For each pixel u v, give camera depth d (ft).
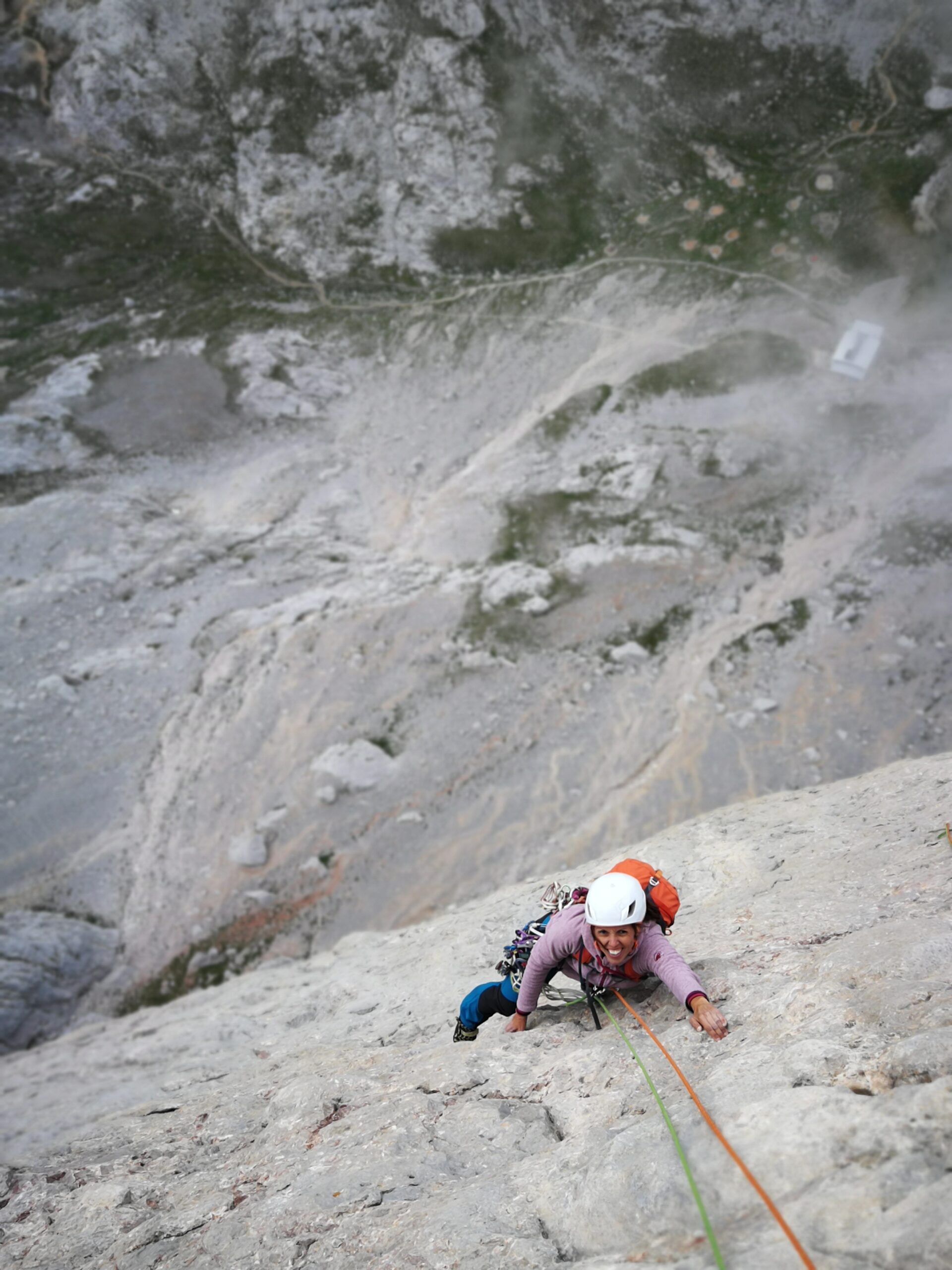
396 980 22.62
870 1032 8.87
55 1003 46.60
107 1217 11.78
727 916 15.74
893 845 17.19
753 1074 8.68
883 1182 6.56
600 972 11.85
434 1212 9.04
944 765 23.02
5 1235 12.17
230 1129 14.32
